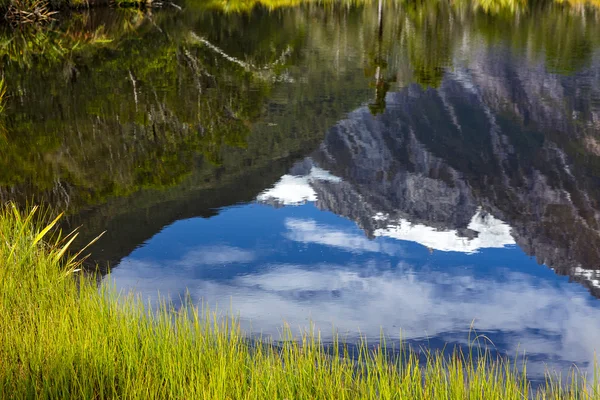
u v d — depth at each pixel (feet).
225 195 50.16
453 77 104.58
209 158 60.95
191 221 44.01
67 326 21.75
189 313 28.94
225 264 36.09
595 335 28.50
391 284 33.68
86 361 20.08
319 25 197.16
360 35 169.07
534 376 24.39
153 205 46.26
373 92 98.53
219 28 180.55
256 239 40.22
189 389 19.11
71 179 50.96
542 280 35.42
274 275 34.35
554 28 171.32
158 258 36.81
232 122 77.97
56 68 103.45
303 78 111.14
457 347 26.86
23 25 151.12
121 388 19.33
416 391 19.49
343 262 36.60
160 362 20.54
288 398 18.81
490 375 19.76
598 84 93.81
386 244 39.47
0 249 28.63
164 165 56.39
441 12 231.50
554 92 90.43
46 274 26.78
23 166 53.67
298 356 21.07
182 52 129.39
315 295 32.01
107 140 63.36
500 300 32.32
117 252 37.73
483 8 239.91
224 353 20.68
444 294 32.73
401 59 124.77
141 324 22.98
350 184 59.11
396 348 26.48
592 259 39.78
